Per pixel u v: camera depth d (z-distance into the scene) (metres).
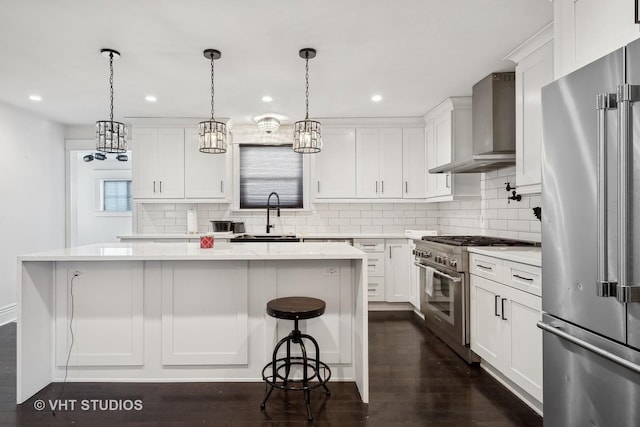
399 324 3.80
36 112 4.21
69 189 4.82
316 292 2.49
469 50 2.67
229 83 3.29
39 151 4.38
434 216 4.88
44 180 4.46
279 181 4.92
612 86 1.29
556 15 1.87
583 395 1.45
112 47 2.57
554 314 1.58
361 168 4.55
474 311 2.70
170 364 2.44
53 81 3.24
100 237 6.65
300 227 4.89
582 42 1.69
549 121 1.60
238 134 4.87
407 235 4.29
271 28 2.33
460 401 2.22
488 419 2.03
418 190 4.54
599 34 1.58
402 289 4.29
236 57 2.75
